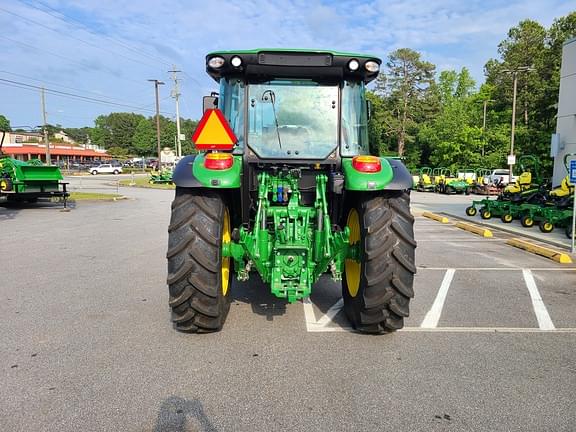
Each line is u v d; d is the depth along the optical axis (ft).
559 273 21.90
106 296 17.49
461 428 8.76
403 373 11.02
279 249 12.86
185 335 13.37
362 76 14.19
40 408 9.36
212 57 13.61
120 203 63.46
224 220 13.37
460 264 23.97
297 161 13.92
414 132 197.47
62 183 53.72
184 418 9.05
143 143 325.62
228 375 10.84
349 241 14.02
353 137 14.44
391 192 13.28
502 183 96.89
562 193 38.55
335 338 13.21
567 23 130.00
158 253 26.50
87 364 11.40
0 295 17.58
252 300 16.89
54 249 27.73
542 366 11.50
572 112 45.80
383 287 12.50
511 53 162.50
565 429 8.74
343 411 9.33
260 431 8.65
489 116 164.04
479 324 14.61
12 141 253.24
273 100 14.11
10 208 54.24
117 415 9.14
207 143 12.89
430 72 200.03
